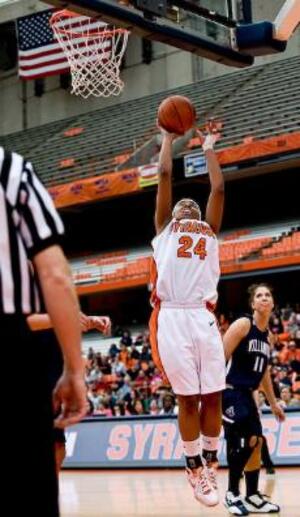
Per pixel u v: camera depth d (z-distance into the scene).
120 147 26.16
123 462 11.84
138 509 6.84
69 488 9.44
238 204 25.55
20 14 28.53
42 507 2.04
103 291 24.80
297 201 24.66
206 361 5.18
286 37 7.27
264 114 23.41
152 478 10.22
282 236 22.08
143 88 28.98
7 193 2.15
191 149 23.19
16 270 2.13
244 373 5.98
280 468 10.51
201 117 24.94
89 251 27.34
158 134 24.95
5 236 2.13
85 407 2.25
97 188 24.05
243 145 21.64
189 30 6.85
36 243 2.17
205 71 27.78
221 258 22.44
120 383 17.81
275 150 21.08
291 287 24.31
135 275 24.27
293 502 6.67
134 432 11.96
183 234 5.28
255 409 5.98
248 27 7.15
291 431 10.69
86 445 12.35
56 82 30.62
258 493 6.03
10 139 30.78
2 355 2.05
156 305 5.34
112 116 28.41
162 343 5.21
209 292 5.30
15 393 2.04
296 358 17.38
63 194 24.83
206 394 5.17
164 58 28.64
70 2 5.95
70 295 2.18
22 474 2.02
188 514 6.14
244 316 6.04
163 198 5.41
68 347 2.17
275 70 25.66
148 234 26.91
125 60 29.42
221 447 10.77
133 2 6.38
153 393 16.31
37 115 31.05
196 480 5.18
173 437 11.52
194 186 23.89
